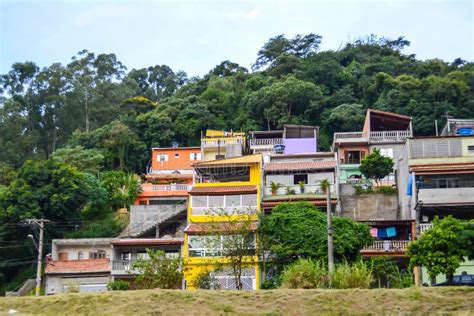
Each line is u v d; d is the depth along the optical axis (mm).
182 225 58250
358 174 67812
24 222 53562
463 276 41062
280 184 57094
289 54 114375
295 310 30250
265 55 124812
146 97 122312
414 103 86500
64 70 106438
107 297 32125
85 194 65000
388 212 58469
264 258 46906
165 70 137500
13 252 61250
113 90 111312
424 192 51125
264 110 91938
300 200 55094
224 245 45906
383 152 70812
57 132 100625
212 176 57406
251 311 30188
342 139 71688
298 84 92500
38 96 102000
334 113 87875
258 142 78562
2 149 89125
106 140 85125
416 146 55375
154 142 88875
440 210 51156
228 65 124375
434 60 107188
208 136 79688
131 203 70000
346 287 34719
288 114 91312
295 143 77500
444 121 83625
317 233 46625
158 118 90312
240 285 44938
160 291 32500
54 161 67188
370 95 95312
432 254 39188
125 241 53812
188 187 71062
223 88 103812
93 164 78312
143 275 42812
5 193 63312
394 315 29141
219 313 29969
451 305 30141
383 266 44781
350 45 121438
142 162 85750
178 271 45062
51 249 59719
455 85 89438
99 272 54156
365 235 47312
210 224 49594
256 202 53375
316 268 35875
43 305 31922
